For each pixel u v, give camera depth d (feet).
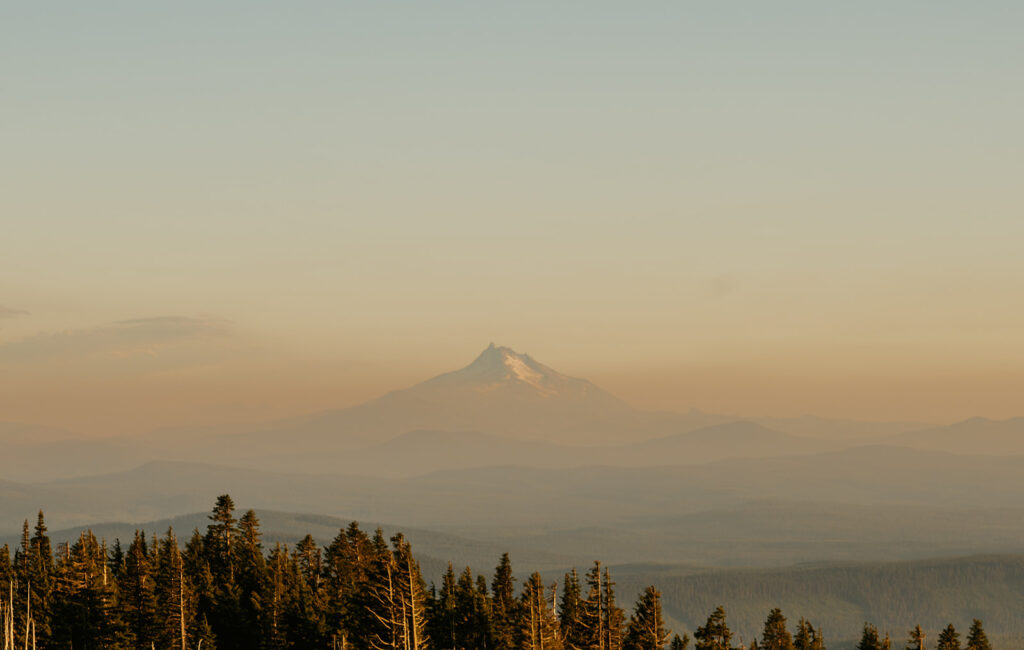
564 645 554.05
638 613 573.33
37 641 534.78
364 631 517.55
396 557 456.45
